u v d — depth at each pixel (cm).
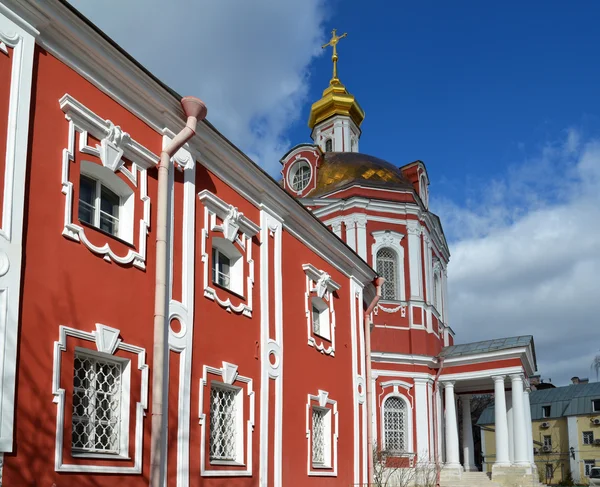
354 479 1586
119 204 955
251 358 1201
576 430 5612
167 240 1011
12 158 753
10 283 726
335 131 3806
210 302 1102
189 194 1075
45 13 814
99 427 855
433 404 2909
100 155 897
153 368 928
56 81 842
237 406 1155
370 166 3203
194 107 1032
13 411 709
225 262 1216
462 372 2884
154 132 1018
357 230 2947
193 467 996
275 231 1346
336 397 1548
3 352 705
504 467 2719
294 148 3312
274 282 1319
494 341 2942
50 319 780
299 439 1340
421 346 2897
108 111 927
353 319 1716
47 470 744
